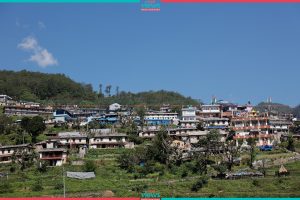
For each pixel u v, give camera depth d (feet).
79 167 456.45
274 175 405.18
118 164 459.73
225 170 417.28
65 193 369.09
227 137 565.53
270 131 575.38
